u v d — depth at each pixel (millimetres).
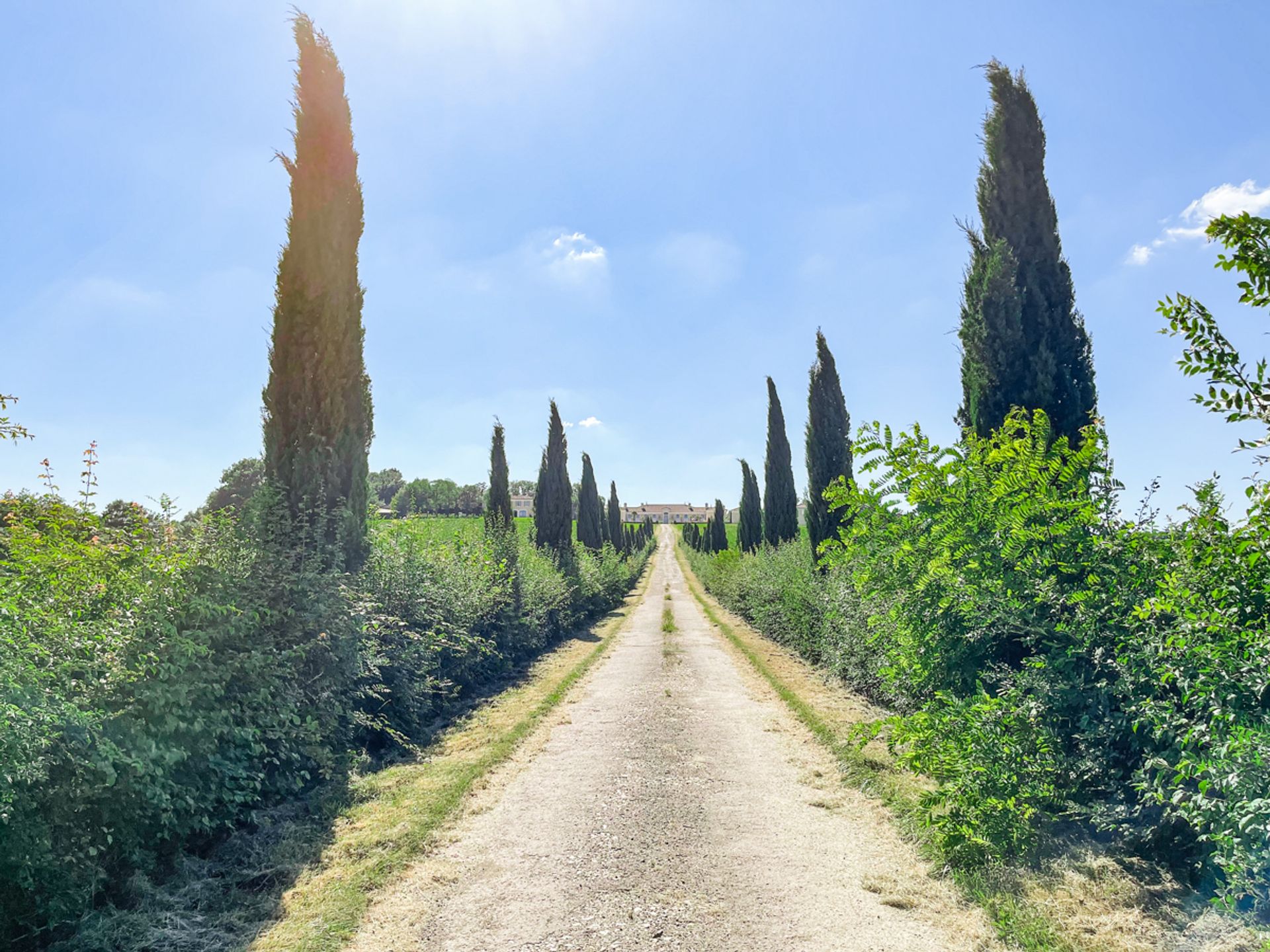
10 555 4785
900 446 5840
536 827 5383
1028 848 4297
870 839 5070
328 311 8289
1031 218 7855
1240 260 2805
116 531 5344
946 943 3633
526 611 14969
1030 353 7574
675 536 134500
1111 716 4109
